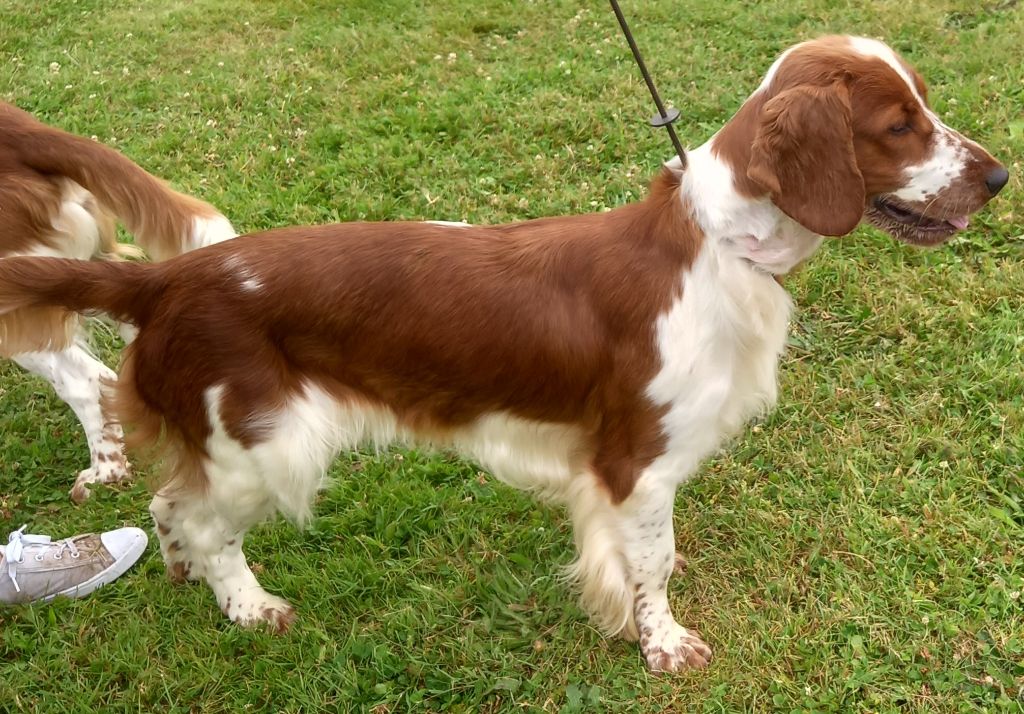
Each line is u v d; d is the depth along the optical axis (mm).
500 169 1783
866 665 1037
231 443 987
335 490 1286
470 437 1045
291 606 1160
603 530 1036
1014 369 1309
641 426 975
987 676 1015
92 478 1328
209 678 1086
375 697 1070
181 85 2182
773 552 1156
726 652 1073
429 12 2426
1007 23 2062
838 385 1344
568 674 1072
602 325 960
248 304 958
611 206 1664
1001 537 1129
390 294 966
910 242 971
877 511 1185
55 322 1039
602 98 1956
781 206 900
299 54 2289
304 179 1814
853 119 897
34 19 2539
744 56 2076
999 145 1677
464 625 1138
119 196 1185
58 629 1148
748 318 949
